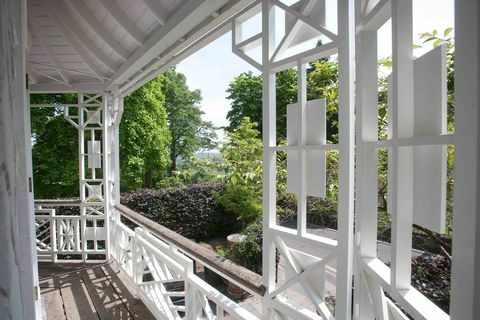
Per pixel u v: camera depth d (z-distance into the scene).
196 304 1.92
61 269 3.83
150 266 2.54
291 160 1.44
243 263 4.08
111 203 4.11
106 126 4.10
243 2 1.62
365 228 1.03
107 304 2.90
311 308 2.84
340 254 1.14
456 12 0.55
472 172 0.53
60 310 2.79
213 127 14.53
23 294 0.81
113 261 4.10
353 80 1.12
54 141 8.48
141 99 9.49
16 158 0.78
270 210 1.50
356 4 1.01
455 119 0.56
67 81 3.88
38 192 8.37
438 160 0.69
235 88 9.66
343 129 1.13
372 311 1.05
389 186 0.95
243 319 1.45
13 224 0.73
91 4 2.58
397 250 0.82
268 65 1.49
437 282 1.39
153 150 10.08
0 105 0.67
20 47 0.81
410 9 0.81
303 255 1.41
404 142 0.78
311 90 2.71
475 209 0.53
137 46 2.76
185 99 13.99
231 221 7.13
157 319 2.46
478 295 0.52
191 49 2.36
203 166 7.80
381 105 1.80
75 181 8.50
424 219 0.75
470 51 0.53
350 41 1.11
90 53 3.38
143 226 2.69
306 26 1.35
